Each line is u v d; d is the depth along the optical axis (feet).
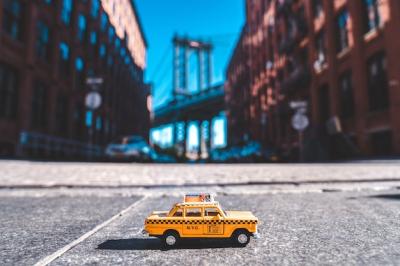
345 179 23.40
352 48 68.69
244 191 18.57
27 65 65.72
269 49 133.59
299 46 101.86
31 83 67.72
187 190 19.57
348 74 73.56
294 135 96.68
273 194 17.94
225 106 253.24
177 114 344.08
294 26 101.45
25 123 65.00
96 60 104.32
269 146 81.15
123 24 133.49
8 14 61.46
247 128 174.81
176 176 26.99
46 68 75.25
